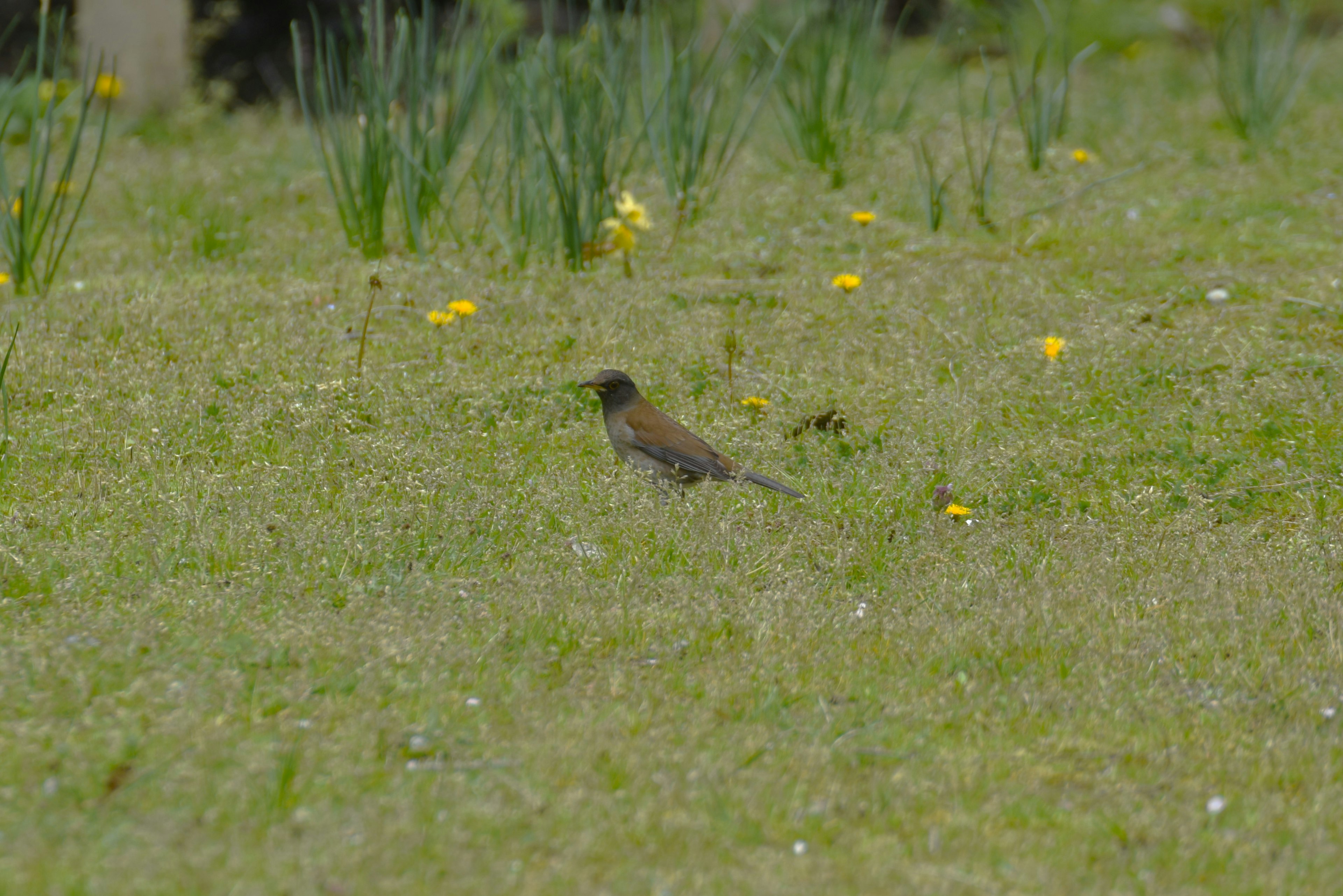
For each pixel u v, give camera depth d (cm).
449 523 938
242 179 1816
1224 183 1706
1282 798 658
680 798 628
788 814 626
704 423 1140
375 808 610
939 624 826
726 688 741
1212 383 1198
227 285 1418
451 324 1324
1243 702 750
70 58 2219
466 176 1574
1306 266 1452
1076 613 841
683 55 1695
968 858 598
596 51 1739
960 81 1720
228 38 2398
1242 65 2192
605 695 732
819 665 779
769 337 1305
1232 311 1338
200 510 923
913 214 1653
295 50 1697
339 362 1242
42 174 1412
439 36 2239
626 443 1034
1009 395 1185
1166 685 768
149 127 2052
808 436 1131
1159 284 1423
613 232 1533
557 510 968
